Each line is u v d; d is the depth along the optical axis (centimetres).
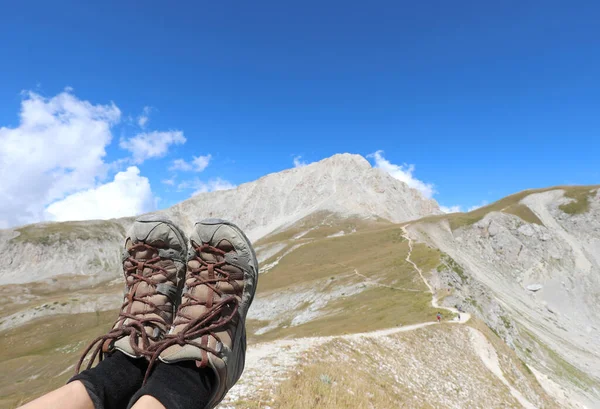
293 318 8038
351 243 15950
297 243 17900
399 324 4391
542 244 18688
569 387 6359
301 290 9544
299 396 923
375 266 9675
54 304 12988
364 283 8294
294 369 1210
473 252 18362
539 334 10200
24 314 12400
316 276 10950
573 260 17962
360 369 1633
